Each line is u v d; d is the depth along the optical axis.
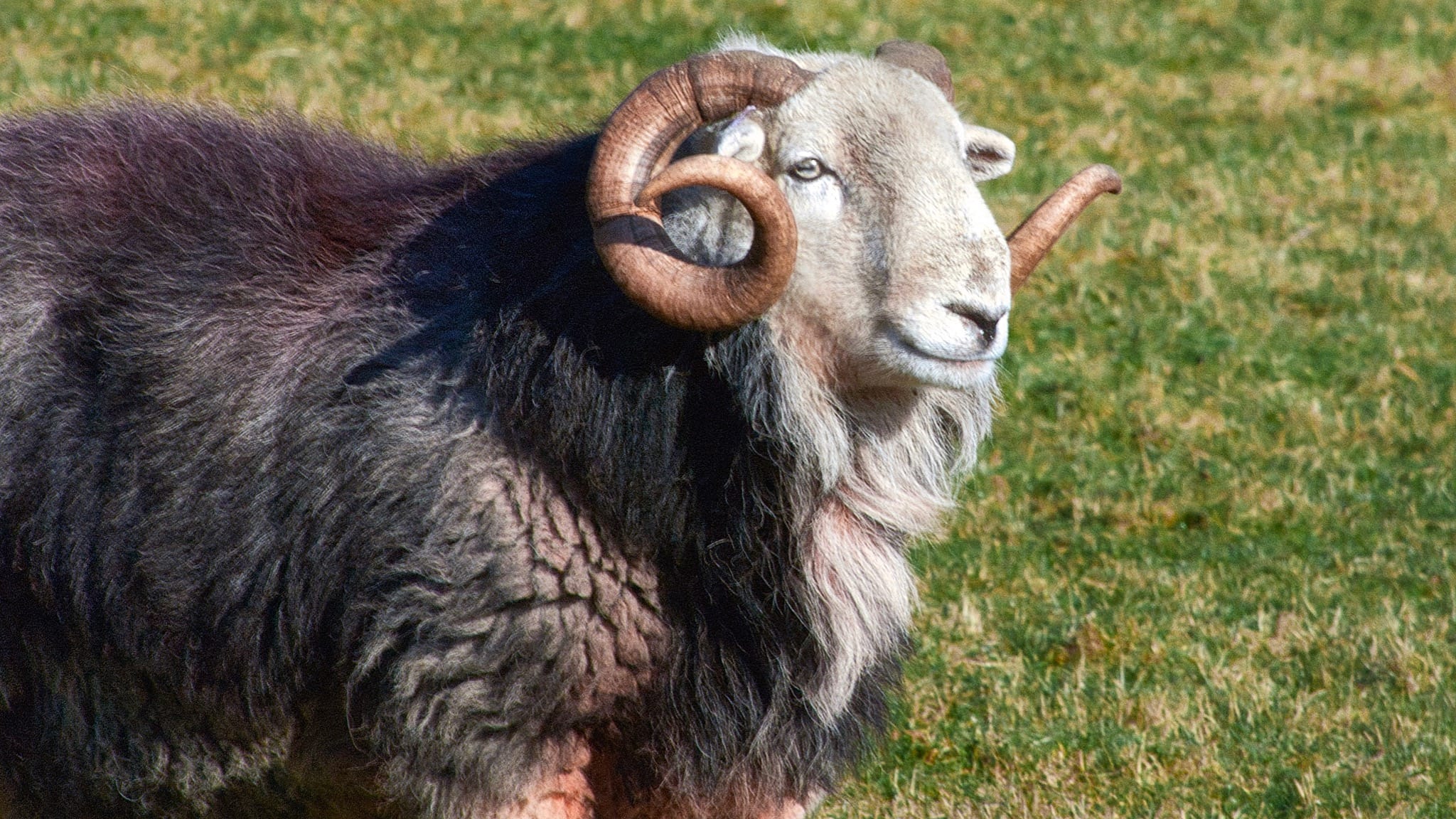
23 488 10.78
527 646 10.42
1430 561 19.59
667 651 10.75
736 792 11.15
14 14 33.56
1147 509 20.72
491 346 10.55
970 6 40.94
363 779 11.20
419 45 35.00
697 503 10.63
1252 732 15.76
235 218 11.18
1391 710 16.12
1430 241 30.20
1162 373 24.45
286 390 10.66
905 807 14.55
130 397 10.75
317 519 10.52
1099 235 28.80
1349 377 24.80
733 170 9.56
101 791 11.35
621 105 10.07
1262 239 29.89
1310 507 20.81
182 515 10.63
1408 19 42.56
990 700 16.12
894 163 10.23
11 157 11.38
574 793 10.91
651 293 9.88
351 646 10.56
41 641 11.03
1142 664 16.97
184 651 10.80
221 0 35.84
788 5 39.22
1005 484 21.09
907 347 10.22
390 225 11.36
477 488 10.37
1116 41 40.00
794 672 11.02
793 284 10.39
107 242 11.02
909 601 11.64
